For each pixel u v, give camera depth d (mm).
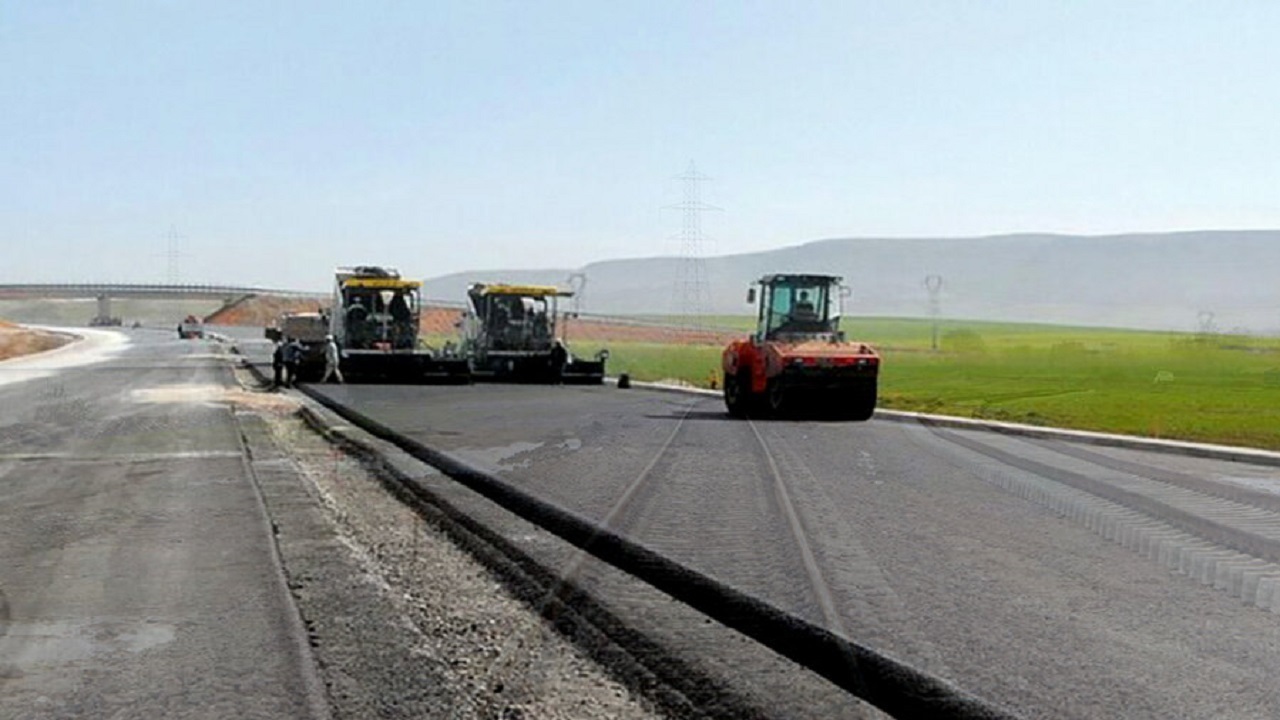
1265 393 33062
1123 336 112750
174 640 7109
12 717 5758
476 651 6961
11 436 19703
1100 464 16250
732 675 6461
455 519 11375
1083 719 5758
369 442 18453
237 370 45531
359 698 6070
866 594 8250
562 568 9180
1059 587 8492
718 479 14156
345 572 9062
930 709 5918
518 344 38562
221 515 11633
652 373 45062
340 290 38281
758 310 24766
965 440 19594
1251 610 7863
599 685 6332
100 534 10562
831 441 19031
